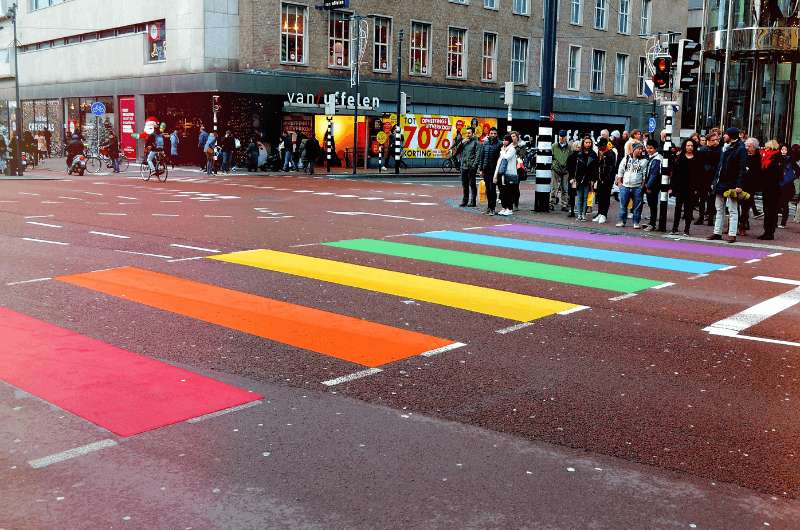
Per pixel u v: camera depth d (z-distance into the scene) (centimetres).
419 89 3956
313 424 479
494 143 1708
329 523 357
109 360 599
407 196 2203
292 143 3528
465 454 439
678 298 871
